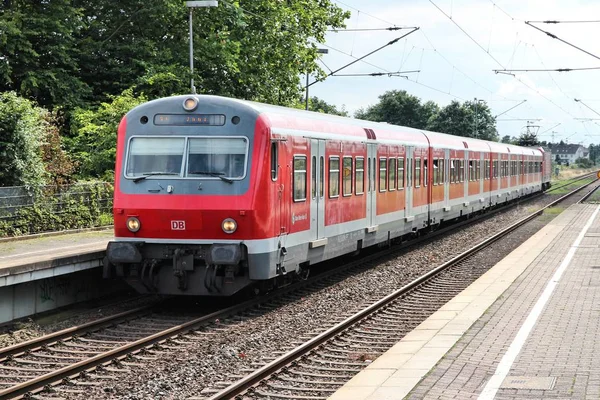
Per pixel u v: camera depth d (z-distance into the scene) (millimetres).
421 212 26312
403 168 24047
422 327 12102
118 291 17516
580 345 10609
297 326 13531
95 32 38062
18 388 9156
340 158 18391
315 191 16812
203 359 11016
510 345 10672
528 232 30812
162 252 14562
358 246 20234
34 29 33188
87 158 29344
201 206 14203
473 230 31969
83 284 16156
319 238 17125
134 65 36375
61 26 33625
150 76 34562
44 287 14883
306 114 17062
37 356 11266
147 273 14750
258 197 14148
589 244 24875
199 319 13461
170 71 35062
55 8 34062
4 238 20719
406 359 10000
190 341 12359
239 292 16672
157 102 14781
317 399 9062
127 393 9383
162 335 12250
